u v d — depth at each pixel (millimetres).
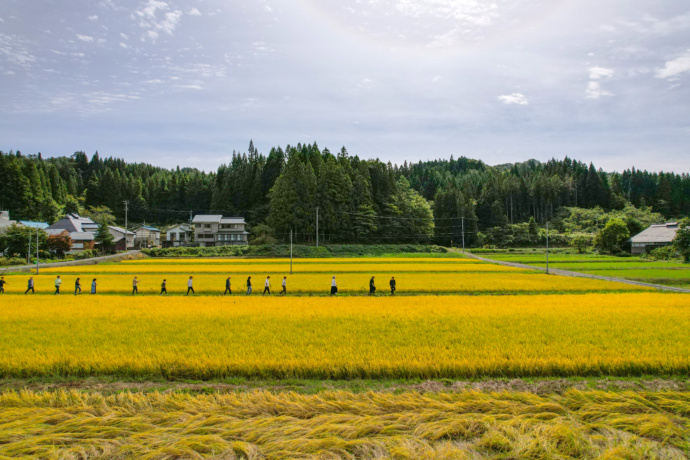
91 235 89562
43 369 12539
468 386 11719
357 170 110688
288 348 14250
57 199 127125
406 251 96688
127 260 72000
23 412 10023
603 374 12602
